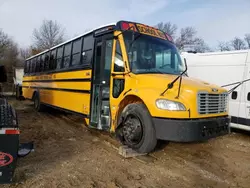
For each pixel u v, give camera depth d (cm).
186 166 430
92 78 594
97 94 580
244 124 666
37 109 1073
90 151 485
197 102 420
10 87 2964
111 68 535
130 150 459
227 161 468
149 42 542
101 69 568
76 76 682
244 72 682
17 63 4791
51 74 906
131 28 529
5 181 295
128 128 473
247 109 661
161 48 556
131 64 495
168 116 405
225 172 412
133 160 443
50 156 446
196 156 487
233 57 718
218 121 452
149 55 529
